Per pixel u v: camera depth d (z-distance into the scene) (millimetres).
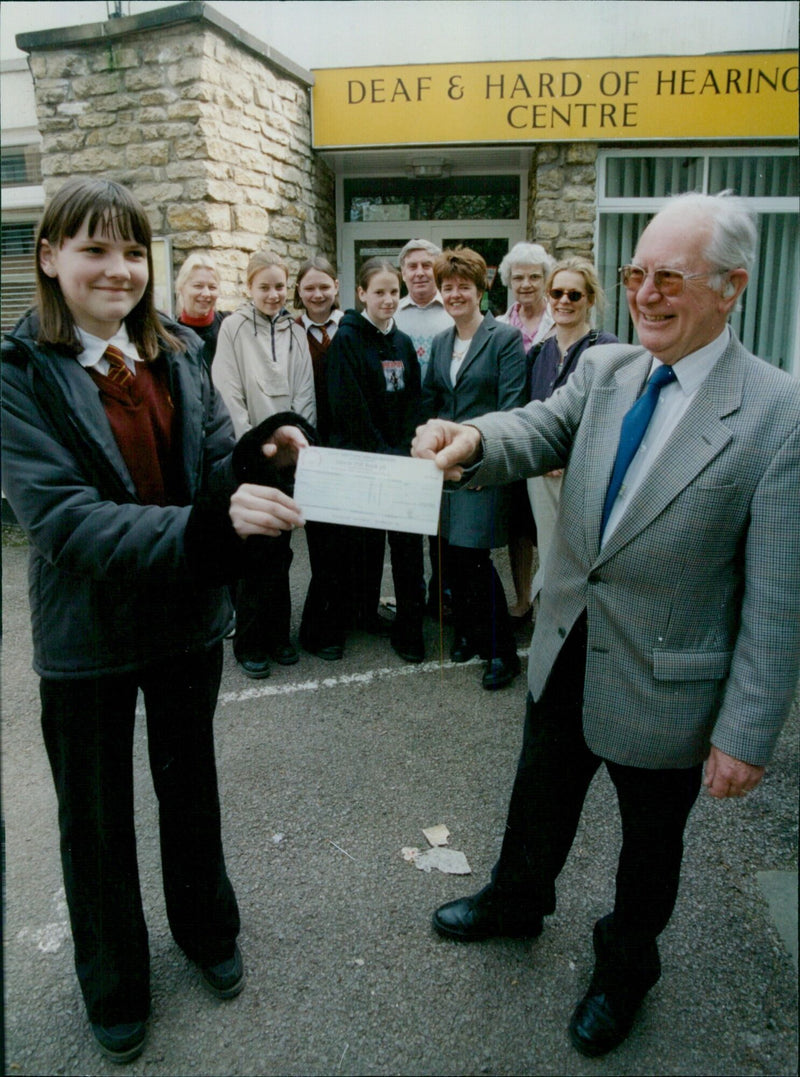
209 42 4645
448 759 2865
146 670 1673
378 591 4008
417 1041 1785
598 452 1616
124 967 1718
